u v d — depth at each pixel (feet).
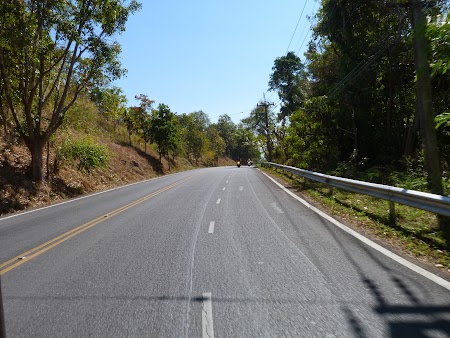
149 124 162.20
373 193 33.91
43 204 60.03
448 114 28.78
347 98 74.69
